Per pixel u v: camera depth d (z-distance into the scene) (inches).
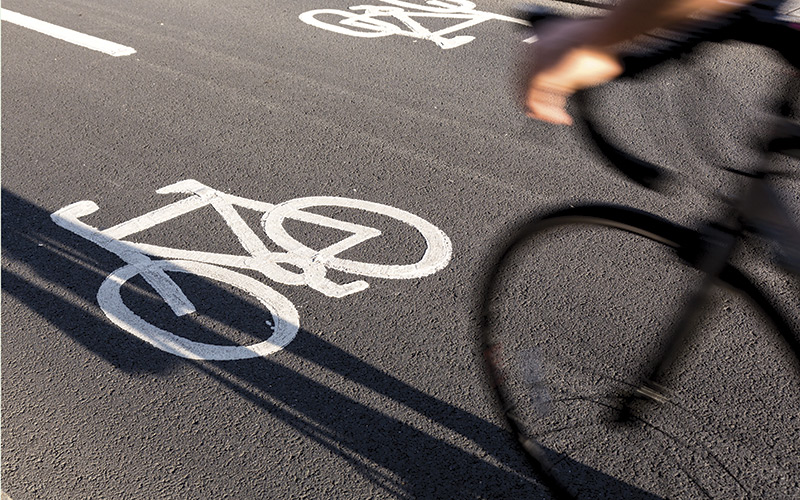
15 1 345.4
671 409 115.7
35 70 270.7
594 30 75.2
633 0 72.2
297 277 163.0
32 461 121.0
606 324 135.9
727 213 90.8
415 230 179.0
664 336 104.3
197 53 287.4
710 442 120.0
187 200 191.8
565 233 116.2
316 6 343.9
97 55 284.7
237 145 219.1
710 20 75.7
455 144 218.5
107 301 156.0
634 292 146.7
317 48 293.0
